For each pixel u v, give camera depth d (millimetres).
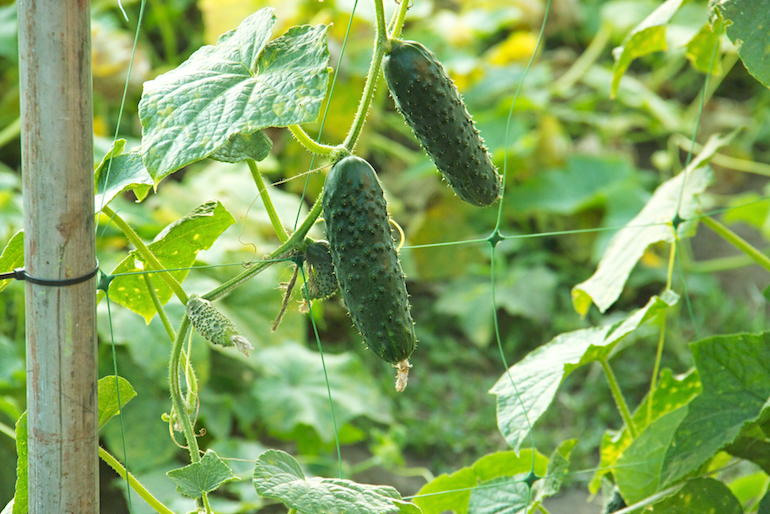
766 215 4574
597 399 3814
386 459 3129
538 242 4934
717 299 4453
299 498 1778
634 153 6043
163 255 1883
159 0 5336
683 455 1900
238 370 3340
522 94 5324
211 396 3207
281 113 1716
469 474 2016
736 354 1903
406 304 1760
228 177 3748
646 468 1955
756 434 1905
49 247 1749
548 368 1957
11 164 4477
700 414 1903
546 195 4781
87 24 1729
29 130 1734
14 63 4461
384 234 1753
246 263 1803
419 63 1770
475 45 5902
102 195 1807
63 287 1757
